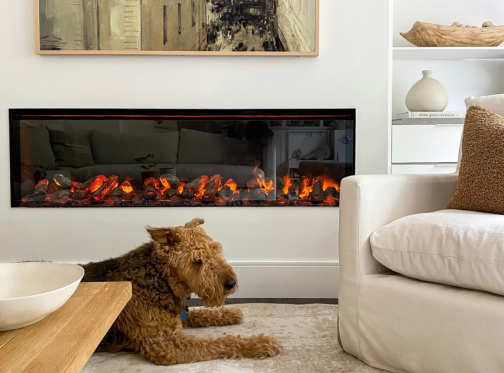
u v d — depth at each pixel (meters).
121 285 1.27
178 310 1.73
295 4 2.65
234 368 1.61
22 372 0.78
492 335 1.33
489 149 1.67
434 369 1.46
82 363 0.87
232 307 2.26
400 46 3.20
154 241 1.68
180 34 2.65
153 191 2.73
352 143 2.73
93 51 2.62
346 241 1.70
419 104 2.92
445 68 3.22
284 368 1.61
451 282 1.46
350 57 2.71
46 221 2.70
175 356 1.62
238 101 2.71
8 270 1.14
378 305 1.60
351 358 1.70
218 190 2.75
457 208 1.74
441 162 2.81
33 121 2.69
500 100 1.94
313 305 2.36
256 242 2.75
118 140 2.72
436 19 3.19
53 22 2.62
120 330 1.68
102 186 2.72
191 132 2.73
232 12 2.65
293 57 2.70
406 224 1.61
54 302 0.97
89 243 2.71
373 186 1.70
